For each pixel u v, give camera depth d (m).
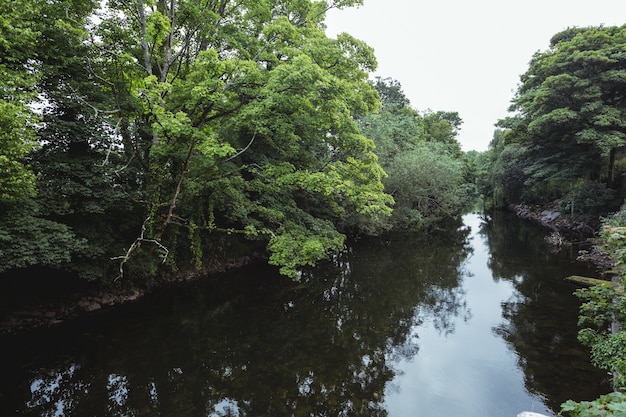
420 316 11.28
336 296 13.10
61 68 9.52
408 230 26.78
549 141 25.55
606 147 19.47
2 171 6.67
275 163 13.82
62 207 9.30
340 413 6.59
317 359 8.57
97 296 10.82
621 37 21.17
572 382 7.26
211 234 14.88
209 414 6.47
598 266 15.97
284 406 6.79
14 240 7.54
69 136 9.29
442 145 33.31
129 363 8.18
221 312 11.39
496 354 8.69
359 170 11.74
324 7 14.35
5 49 7.72
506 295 12.97
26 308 9.41
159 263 12.52
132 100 10.85
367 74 12.66
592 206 22.33
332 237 13.30
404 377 7.83
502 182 37.16
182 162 11.88
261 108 9.66
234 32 12.16
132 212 11.81
